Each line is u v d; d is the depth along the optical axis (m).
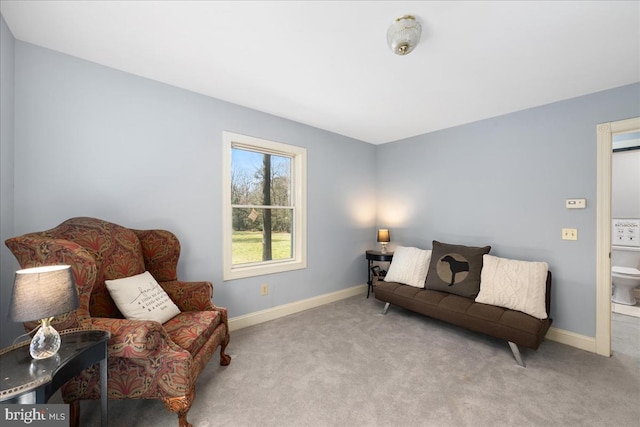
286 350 2.24
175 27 1.56
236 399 1.63
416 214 3.65
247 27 1.55
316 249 3.40
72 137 1.88
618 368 2.00
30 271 1.08
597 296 2.26
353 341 2.40
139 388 1.34
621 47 1.68
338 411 1.54
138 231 2.04
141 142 2.15
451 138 3.28
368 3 1.35
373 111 2.82
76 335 1.24
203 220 2.48
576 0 1.31
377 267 3.84
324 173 3.47
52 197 1.81
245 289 2.76
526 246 2.67
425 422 1.46
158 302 1.73
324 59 1.88
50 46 1.77
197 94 2.43
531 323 2.02
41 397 0.92
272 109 2.80
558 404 1.61
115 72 2.04
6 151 1.60
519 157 2.73
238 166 2.85
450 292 2.69
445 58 1.83
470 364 2.04
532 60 1.85
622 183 3.88
